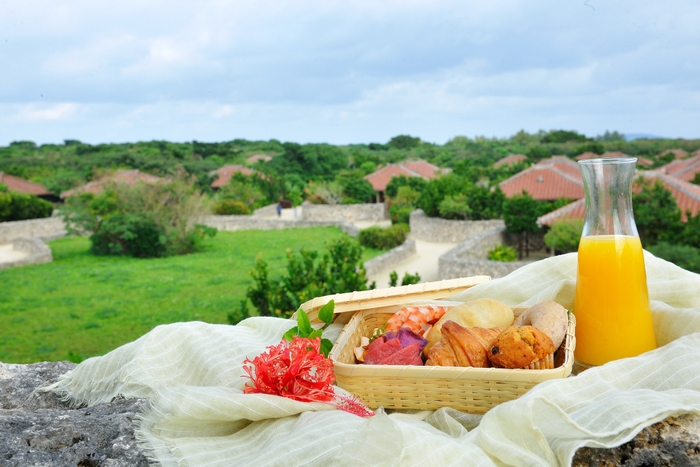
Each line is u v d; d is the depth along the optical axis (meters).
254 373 2.00
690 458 1.44
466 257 22.61
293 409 1.67
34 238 33.47
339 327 2.35
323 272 9.77
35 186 58.69
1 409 1.90
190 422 1.68
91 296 20.75
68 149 82.19
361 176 58.03
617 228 1.96
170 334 2.20
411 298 2.35
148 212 29.30
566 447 1.41
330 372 1.79
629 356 1.95
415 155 92.81
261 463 1.43
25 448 1.53
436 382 1.77
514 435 1.48
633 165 1.95
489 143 97.25
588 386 1.63
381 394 1.84
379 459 1.33
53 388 2.16
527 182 39.41
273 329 2.36
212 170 73.00
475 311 2.08
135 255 30.00
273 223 40.62
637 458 1.47
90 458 1.53
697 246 20.56
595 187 1.97
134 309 18.84
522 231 28.12
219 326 2.34
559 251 25.91
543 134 101.75
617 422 1.43
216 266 26.33
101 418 1.69
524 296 2.50
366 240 31.97
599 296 1.95
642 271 1.96
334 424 1.51
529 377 1.67
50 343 15.46
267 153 93.62
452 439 1.47
